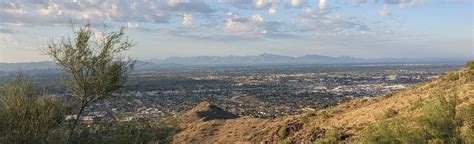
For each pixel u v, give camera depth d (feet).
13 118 37.86
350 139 85.87
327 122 110.93
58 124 40.68
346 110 124.16
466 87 92.68
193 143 142.31
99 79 45.60
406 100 102.12
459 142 48.03
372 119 94.27
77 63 45.47
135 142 43.24
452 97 50.31
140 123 45.44
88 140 42.47
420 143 50.21
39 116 38.27
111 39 46.85
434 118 49.49
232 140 135.13
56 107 40.37
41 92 41.04
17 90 39.19
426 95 99.25
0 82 39.58
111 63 46.78
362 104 126.41
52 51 45.19
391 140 53.36
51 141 38.99
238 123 152.05
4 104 38.68
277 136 119.34
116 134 43.45
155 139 44.98
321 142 92.12
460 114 49.62
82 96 46.01
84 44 45.85
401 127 52.80
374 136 57.00
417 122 51.13
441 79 119.75
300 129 115.96
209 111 192.24
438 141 48.62
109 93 46.93
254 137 128.88
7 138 37.27
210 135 146.51
